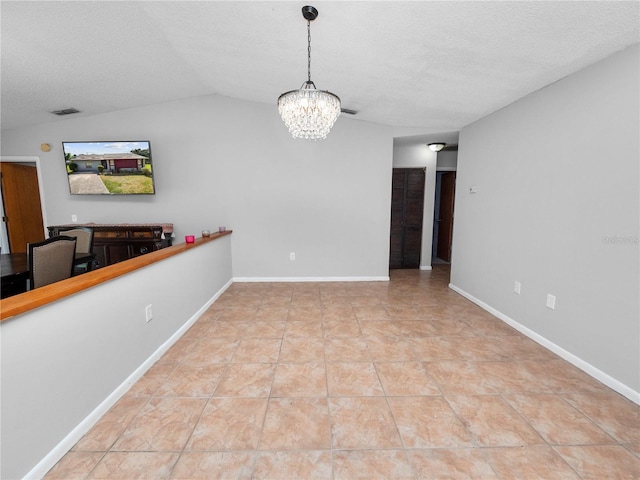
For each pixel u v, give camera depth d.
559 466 1.33
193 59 3.00
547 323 2.41
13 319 1.15
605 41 1.71
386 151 4.21
